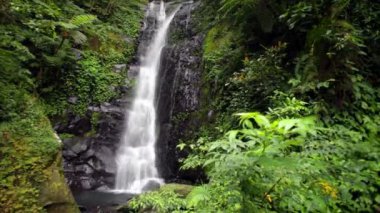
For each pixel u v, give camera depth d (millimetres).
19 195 4246
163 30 11406
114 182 8164
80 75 8797
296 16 5078
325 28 4629
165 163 8414
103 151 8422
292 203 2312
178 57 9250
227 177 2252
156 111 9469
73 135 8234
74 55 8695
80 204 6660
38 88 8039
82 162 8070
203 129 7043
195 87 8102
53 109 8117
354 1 4785
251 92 5410
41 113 5625
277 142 2094
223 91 6758
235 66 6609
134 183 8328
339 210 2637
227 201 2385
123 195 7480
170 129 8438
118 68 9703
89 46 9648
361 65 4293
